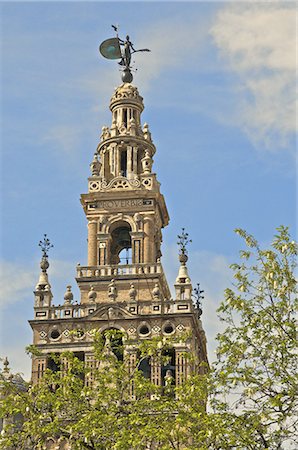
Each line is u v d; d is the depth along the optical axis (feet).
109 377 250.16
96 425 238.48
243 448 216.74
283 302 222.28
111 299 368.27
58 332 362.74
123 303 363.35
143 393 247.91
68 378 253.24
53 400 249.96
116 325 360.89
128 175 398.21
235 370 221.05
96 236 387.14
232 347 222.28
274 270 223.71
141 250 382.83
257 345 221.46
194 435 227.40
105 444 237.66
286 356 219.00
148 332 359.05
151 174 395.55
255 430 217.15
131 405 245.86
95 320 361.92
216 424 220.02
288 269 224.53
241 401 220.02
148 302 364.17
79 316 364.58
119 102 416.46
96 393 255.29
